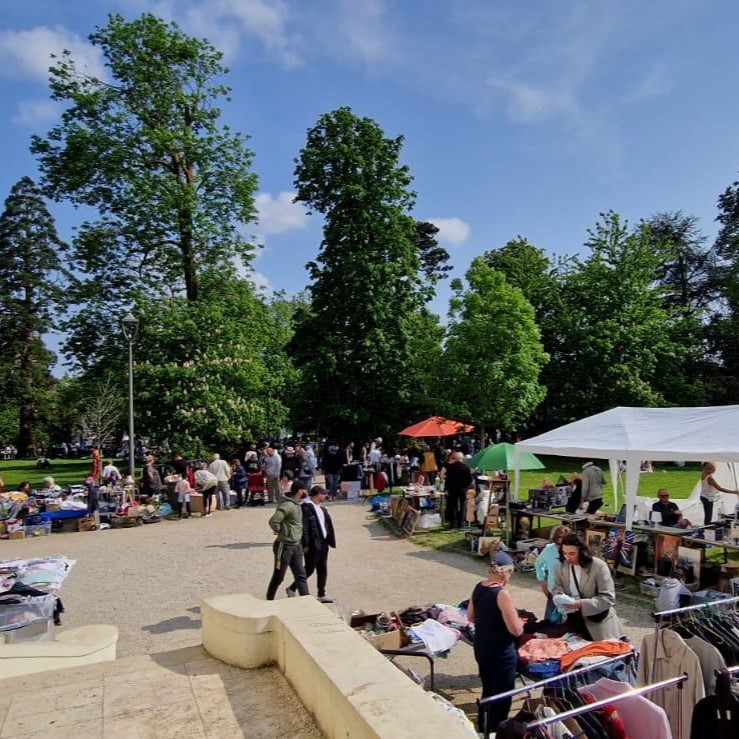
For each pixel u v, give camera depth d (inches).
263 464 924.0
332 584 428.1
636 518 498.0
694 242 1825.8
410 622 275.4
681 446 428.8
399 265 1168.8
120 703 169.5
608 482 972.6
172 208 1051.9
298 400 1161.4
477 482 737.0
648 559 443.5
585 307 1433.3
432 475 949.8
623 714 159.5
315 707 150.3
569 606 242.7
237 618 190.7
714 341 1587.1
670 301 1807.3
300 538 372.8
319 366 1113.4
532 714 163.6
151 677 185.6
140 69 1067.9
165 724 156.9
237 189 1141.1
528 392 980.6
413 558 503.5
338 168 1192.2
